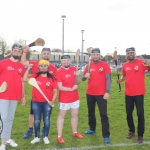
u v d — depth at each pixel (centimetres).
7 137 508
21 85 499
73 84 542
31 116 568
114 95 1199
